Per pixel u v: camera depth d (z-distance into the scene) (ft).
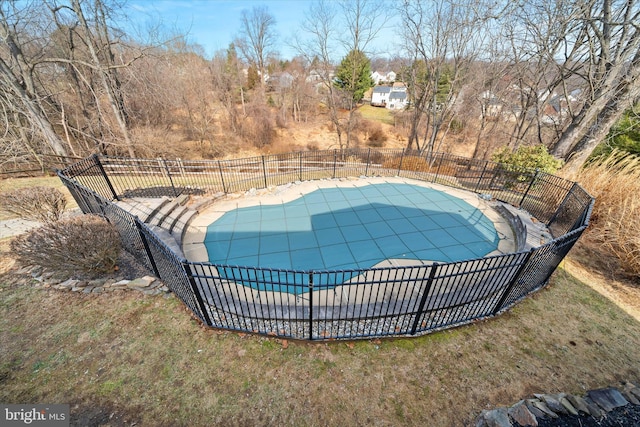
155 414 9.73
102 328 12.87
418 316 12.31
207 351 12.03
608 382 11.30
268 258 20.83
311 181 36.88
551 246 13.28
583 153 31.37
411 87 63.16
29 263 15.33
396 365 11.70
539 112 46.09
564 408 9.91
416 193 33.09
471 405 10.32
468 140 89.45
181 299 14.46
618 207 21.09
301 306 14.74
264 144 90.48
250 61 107.86
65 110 51.11
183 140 77.20
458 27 48.57
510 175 32.40
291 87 108.17
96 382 10.62
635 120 32.01
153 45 44.68
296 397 10.44
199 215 27.07
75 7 40.01
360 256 21.17
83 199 20.01
